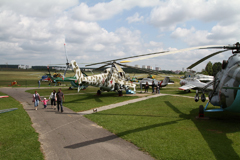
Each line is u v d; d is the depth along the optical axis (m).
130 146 5.63
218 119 8.84
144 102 14.71
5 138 6.46
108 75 19.22
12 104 14.24
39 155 5.07
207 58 7.96
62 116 10.15
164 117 9.36
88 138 6.46
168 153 5.03
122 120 8.85
